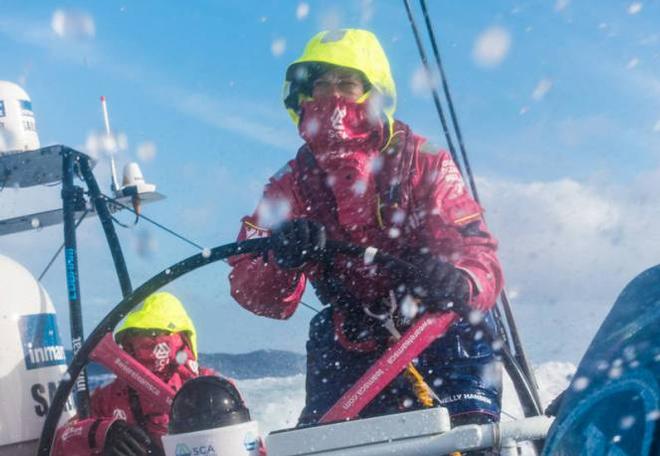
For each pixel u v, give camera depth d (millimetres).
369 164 2232
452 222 2188
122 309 1862
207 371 3910
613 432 521
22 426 2230
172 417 1658
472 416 2141
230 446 1607
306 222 1784
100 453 2312
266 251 1814
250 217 2344
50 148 3311
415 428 1375
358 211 2234
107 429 2297
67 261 3053
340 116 2217
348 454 1385
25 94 3826
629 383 537
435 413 1377
